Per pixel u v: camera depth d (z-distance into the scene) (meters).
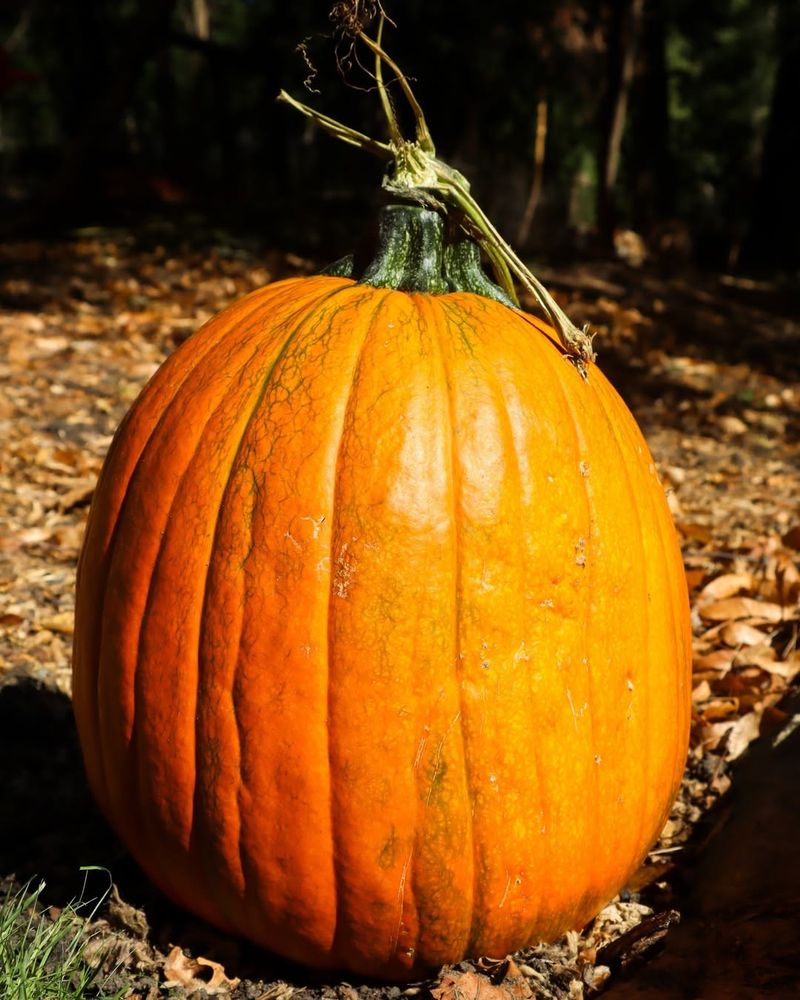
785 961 0.81
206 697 0.76
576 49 5.80
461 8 5.67
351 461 0.75
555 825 0.78
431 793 0.75
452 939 0.79
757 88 9.69
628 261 5.49
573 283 4.45
